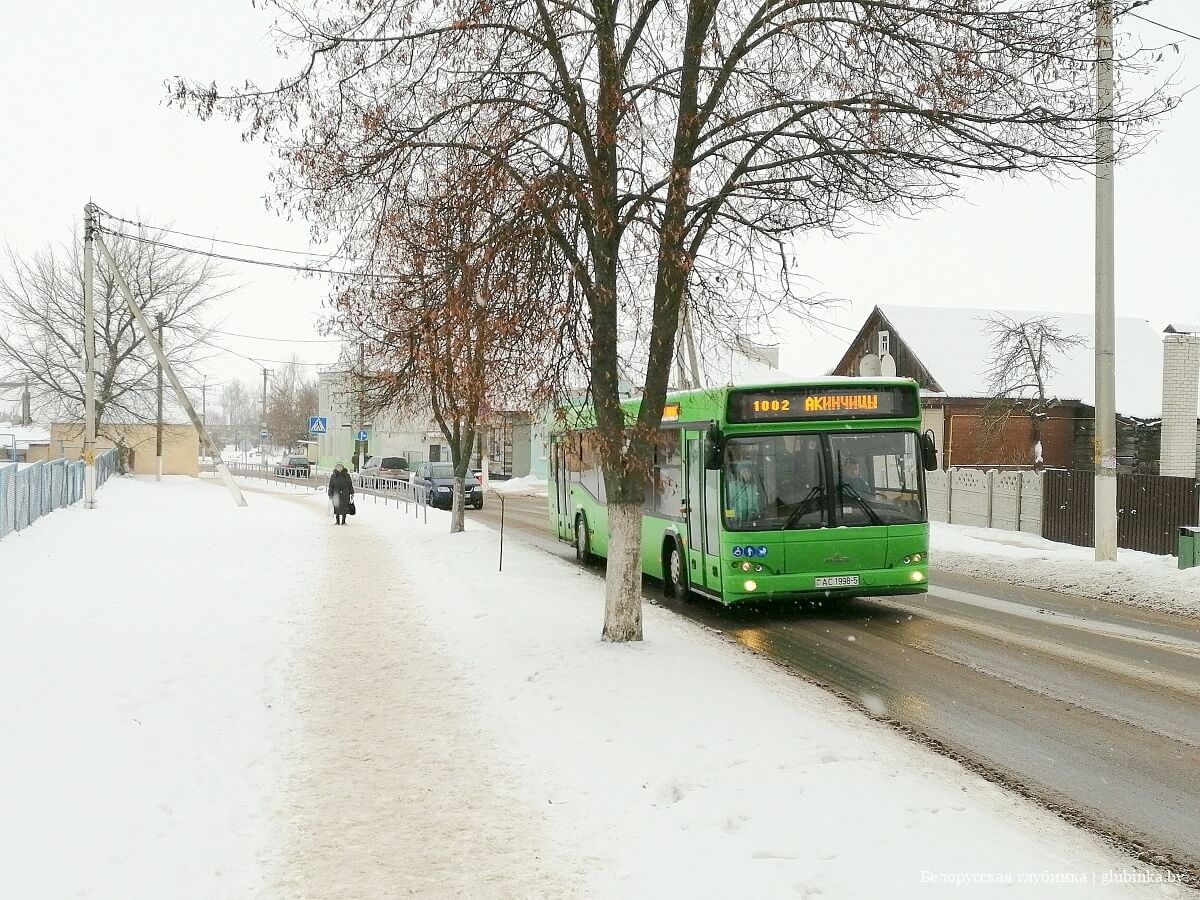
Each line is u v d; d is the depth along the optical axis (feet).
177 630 36.96
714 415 42.63
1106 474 56.39
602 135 29.17
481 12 29.68
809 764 20.90
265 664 32.14
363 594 48.03
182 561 58.65
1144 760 22.50
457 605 43.83
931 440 42.37
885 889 14.84
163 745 22.91
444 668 31.94
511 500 144.77
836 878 15.21
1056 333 118.32
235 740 23.75
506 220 29.60
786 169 33.88
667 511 50.29
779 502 41.24
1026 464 117.70
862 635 38.93
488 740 23.97
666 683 27.78
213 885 15.78
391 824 18.52
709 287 35.22
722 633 39.22
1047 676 31.24
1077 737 24.36
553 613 40.78
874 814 17.92
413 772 21.65
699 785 19.77
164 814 18.70
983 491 86.33
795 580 40.96
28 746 22.09
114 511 97.19
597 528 61.26
